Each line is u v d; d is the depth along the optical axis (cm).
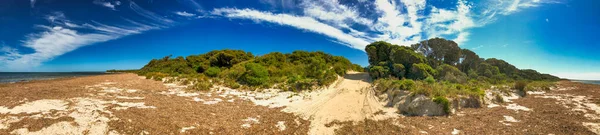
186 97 1383
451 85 1514
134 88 1606
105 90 1426
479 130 872
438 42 2872
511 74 3081
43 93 1192
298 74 2319
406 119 1043
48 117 777
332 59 3641
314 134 848
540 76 3231
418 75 2089
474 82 2269
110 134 693
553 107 1262
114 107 977
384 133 852
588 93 1845
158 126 789
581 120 987
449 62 2906
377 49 2769
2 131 654
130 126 761
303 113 1138
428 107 1123
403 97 1268
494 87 2011
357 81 2200
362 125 955
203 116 973
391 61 2478
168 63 3616
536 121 977
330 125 953
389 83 1570
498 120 1002
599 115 1072
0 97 1050
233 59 3234
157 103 1139
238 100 1398
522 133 830
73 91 1302
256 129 862
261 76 2028
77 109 888
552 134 815
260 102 1375
